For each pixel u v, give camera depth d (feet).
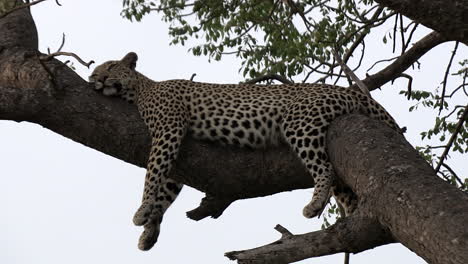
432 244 24.17
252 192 36.27
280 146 39.24
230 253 28.81
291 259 28.66
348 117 35.12
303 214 34.78
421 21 32.40
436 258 24.03
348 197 37.86
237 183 35.81
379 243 28.66
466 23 31.91
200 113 40.32
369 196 28.30
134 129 36.14
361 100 38.96
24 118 35.09
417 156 29.50
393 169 28.19
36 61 37.68
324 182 35.32
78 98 35.68
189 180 36.65
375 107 39.19
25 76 37.04
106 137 35.88
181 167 36.50
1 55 39.58
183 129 39.70
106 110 35.94
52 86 35.17
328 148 35.04
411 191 26.27
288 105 39.37
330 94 38.29
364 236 28.40
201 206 36.76
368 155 30.12
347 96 38.55
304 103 37.76
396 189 26.91
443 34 32.68
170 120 39.88
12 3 34.68
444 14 31.89
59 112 35.19
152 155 36.73
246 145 39.81
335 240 28.55
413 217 25.36
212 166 35.76
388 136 31.71
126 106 36.83
